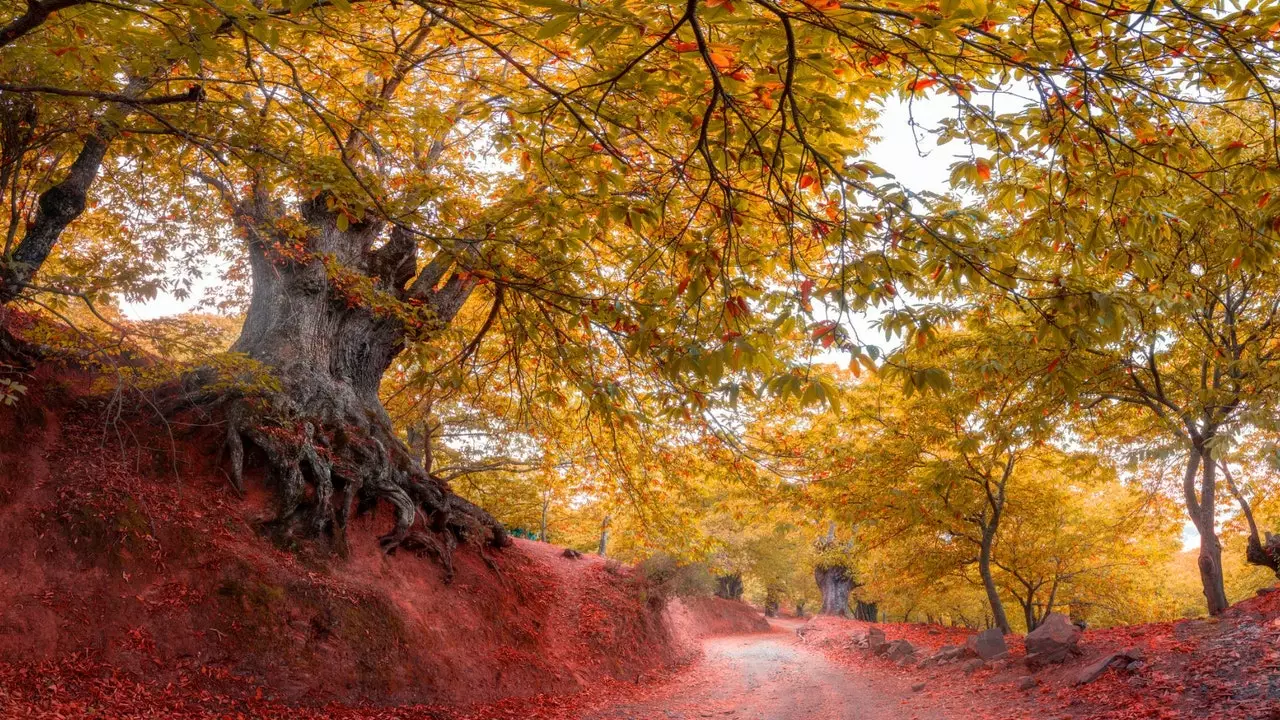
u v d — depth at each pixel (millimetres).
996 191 4648
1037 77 3629
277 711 9352
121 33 4707
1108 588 21062
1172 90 4621
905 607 27562
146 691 8555
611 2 3094
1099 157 4449
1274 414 8875
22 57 6742
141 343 11242
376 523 13617
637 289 5535
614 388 5094
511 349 6145
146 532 10266
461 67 6766
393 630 11672
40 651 8242
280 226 10438
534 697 13172
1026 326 9742
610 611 19609
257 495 12047
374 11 6113
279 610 10508
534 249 5395
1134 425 14305
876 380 15250
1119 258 4305
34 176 9539
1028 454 16641
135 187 10430
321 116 5277
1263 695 8305
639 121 4488
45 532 9531
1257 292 11625
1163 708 8812
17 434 10602
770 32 3178
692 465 11328
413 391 7344
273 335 13781
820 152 3936
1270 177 3961
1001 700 11352
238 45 7387
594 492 15469
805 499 13961
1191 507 13594
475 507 17734
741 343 3426
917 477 15695
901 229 3994
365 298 9797
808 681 16891
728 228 4027
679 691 16359
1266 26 3465
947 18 2867
